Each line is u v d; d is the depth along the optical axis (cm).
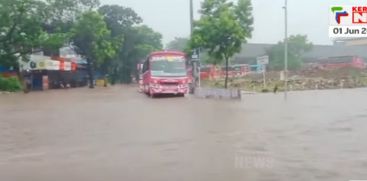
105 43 7075
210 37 3416
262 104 2417
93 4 6625
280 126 1417
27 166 876
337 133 1245
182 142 1133
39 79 5894
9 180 765
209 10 3497
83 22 6494
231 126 1435
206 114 1855
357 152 950
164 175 776
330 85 4756
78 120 1705
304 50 8525
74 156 974
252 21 3475
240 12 3453
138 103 2662
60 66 6169
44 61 5672
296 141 1113
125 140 1186
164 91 3238
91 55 7006
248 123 1509
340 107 2128
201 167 833
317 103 2431
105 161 909
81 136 1278
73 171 823
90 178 767
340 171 772
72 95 3888
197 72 3678
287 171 782
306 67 8400
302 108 2094
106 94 4056
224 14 3391
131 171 813
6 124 1594
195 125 1479
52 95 3906
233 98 2947
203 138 1191
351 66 7612
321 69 7062
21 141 1201
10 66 5203
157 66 3253
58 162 911
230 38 3409
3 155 998
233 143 1099
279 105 2322
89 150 1045
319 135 1211
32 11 5069
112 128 1446
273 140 1136
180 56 3288
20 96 3741
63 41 5384
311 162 853
